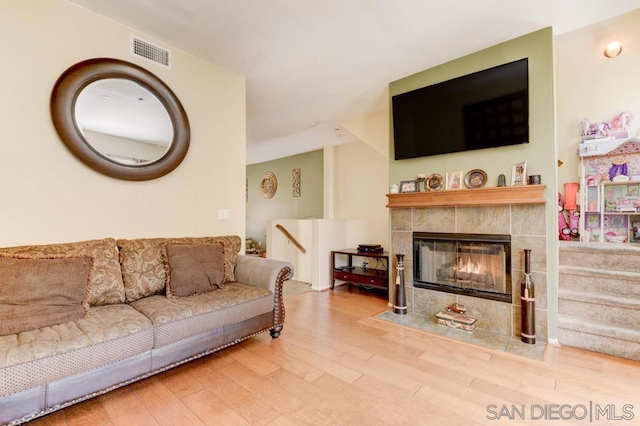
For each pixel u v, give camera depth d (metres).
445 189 3.10
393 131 3.48
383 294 4.23
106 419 1.58
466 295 2.95
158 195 2.64
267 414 1.62
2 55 1.92
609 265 2.76
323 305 3.67
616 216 3.54
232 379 1.97
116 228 2.39
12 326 1.55
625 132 3.40
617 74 3.50
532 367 2.12
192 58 2.90
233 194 3.23
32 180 2.02
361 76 3.37
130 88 2.46
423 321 3.03
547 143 2.56
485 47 2.83
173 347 1.94
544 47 2.56
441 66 3.13
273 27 2.49
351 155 5.96
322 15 2.34
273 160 7.86
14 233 1.95
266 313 2.53
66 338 1.54
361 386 1.89
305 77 3.38
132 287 2.18
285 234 5.40
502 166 2.79
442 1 2.20
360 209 5.79
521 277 2.64
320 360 2.23
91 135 2.25
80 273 1.85
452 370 2.08
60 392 1.50
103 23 2.33
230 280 2.76
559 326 2.48
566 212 3.80
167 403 1.72
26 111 2.00
